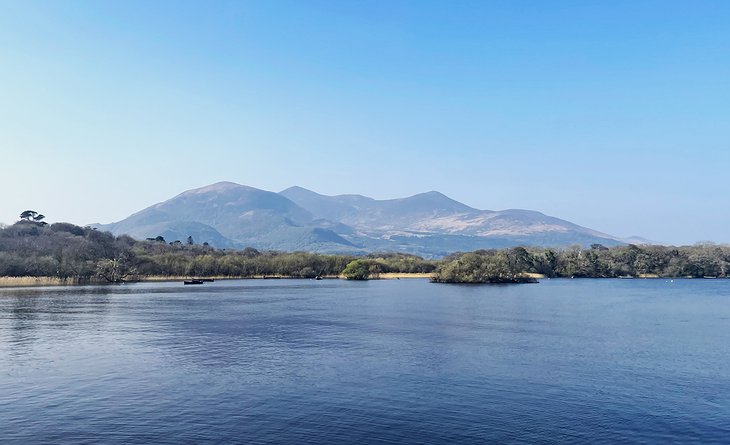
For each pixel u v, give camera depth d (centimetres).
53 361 7044
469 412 4822
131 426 4456
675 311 14100
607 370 6506
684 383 5881
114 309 14300
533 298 18450
